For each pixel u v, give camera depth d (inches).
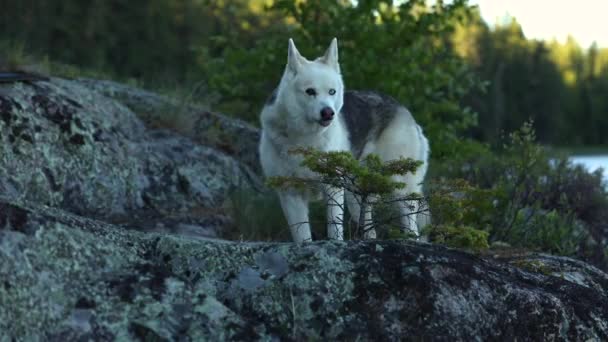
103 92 561.6
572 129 3348.9
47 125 411.2
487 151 686.5
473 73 803.4
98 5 1743.4
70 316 226.5
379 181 296.4
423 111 719.7
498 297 269.6
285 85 374.0
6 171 376.5
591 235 537.0
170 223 417.1
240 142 569.9
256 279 260.8
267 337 243.0
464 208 334.3
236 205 451.2
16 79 423.2
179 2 1927.9
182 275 259.3
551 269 325.4
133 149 460.4
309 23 730.8
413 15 733.3
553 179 599.8
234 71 737.0
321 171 304.3
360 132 424.5
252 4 1759.4
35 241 233.5
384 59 722.2
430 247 281.7
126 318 232.1
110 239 257.8
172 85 780.6
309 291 256.5
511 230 467.2
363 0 721.6
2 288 216.8
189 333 234.1
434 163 676.1
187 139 522.0
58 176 401.7
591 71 3683.6
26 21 1599.4
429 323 256.2
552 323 275.1
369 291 257.4
